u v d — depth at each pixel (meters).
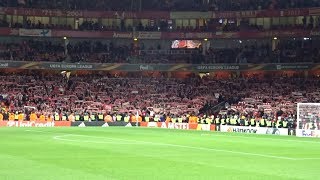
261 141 44.72
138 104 78.38
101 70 87.06
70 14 89.56
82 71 89.44
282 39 88.88
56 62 84.75
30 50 86.31
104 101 78.75
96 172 20.86
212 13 89.75
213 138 47.56
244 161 26.98
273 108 71.19
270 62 84.38
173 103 78.19
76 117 70.19
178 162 25.58
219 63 85.69
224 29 88.44
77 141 39.94
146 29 90.94
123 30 90.25
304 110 57.12
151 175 20.17
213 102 77.81
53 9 88.94
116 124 71.75
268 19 90.62
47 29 87.69
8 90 77.69
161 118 72.19
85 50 89.81
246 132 62.47
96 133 52.50
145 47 93.88
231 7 90.88
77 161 25.17
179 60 88.31
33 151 30.62
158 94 81.44
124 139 43.66
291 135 57.69
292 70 82.75
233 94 79.38
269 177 20.39
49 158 26.48
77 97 79.06
